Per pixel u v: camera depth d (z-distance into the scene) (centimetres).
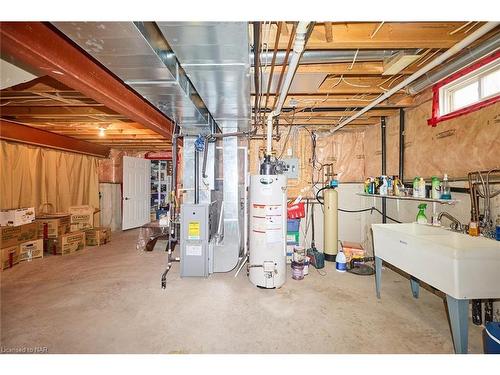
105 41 138
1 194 386
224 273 338
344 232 448
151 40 147
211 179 370
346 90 275
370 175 432
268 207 287
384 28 177
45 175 470
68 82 184
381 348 184
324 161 451
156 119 317
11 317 225
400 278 323
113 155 648
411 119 333
